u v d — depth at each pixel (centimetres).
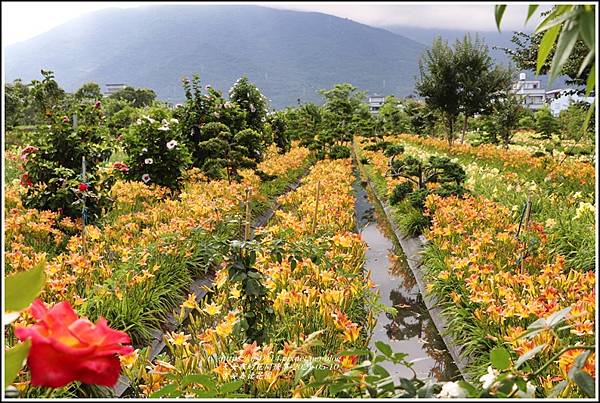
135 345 432
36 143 725
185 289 555
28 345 98
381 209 1198
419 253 752
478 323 455
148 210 791
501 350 141
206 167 1126
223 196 930
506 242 591
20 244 555
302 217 855
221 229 704
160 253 563
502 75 2047
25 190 820
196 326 432
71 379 102
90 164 734
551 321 142
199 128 1188
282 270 502
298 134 2119
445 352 500
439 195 899
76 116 741
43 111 780
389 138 2784
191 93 1241
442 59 2075
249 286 388
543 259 573
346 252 682
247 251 401
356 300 524
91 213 691
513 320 416
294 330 407
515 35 1084
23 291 102
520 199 878
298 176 1562
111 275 489
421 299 639
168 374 274
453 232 684
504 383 131
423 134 2956
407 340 532
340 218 842
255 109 1494
